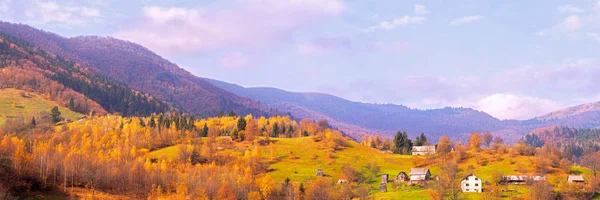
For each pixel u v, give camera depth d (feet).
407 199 645.10
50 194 622.13
